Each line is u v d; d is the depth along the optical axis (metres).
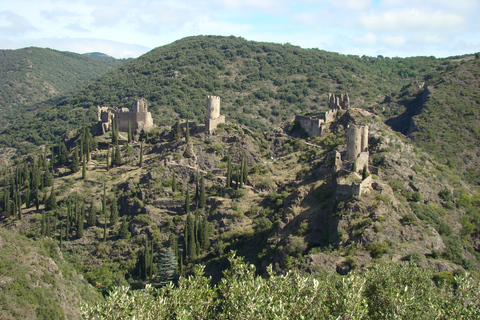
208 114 156.50
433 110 189.25
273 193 121.69
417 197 104.62
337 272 81.19
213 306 55.22
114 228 129.38
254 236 110.69
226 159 144.88
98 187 144.88
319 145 141.25
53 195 139.50
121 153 157.88
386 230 86.38
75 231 129.62
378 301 53.66
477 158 162.75
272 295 49.66
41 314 78.25
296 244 92.38
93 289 104.12
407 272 59.88
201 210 128.88
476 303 54.00
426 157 127.94
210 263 108.69
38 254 93.12
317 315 47.78
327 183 105.88
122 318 49.25
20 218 135.62
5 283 79.75
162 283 104.62
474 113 183.38
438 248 86.25
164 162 143.75
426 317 49.28
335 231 90.19
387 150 117.62
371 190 96.56
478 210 110.81
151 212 130.00
